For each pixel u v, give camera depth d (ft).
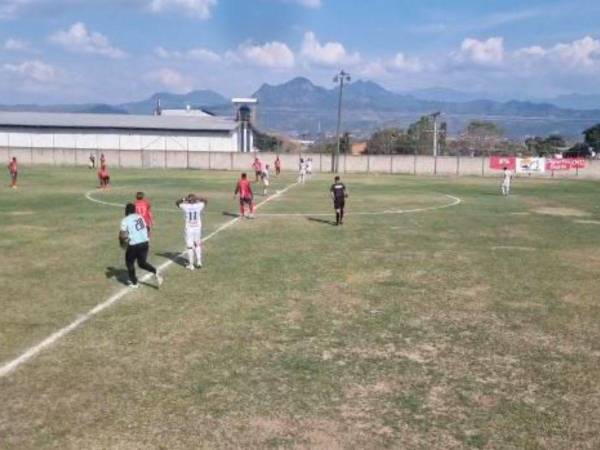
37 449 24.47
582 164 204.74
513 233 81.20
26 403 28.45
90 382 30.86
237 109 283.79
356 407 28.60
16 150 234.38
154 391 29.94
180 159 228.84
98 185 150.00
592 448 25.13
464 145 260.01
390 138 262.26
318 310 43.78
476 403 29.19
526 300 47.16
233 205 109.70
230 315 42.27
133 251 48.29
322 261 60.75
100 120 283.38
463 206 114.32
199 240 56.65
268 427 26.55
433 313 43.50
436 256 64.18
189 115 331.16
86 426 26.37
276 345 36.60
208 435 25.76
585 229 85.76
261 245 69.26
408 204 116.78
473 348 36.63
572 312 44.09
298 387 30.71
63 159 233.14
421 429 26.58
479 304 45.91
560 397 29.94
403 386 31.07
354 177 197.06
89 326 39.42
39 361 33.45
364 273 55.57
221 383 31.01
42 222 85.56
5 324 39.58
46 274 53.47
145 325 39.81
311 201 119.55
